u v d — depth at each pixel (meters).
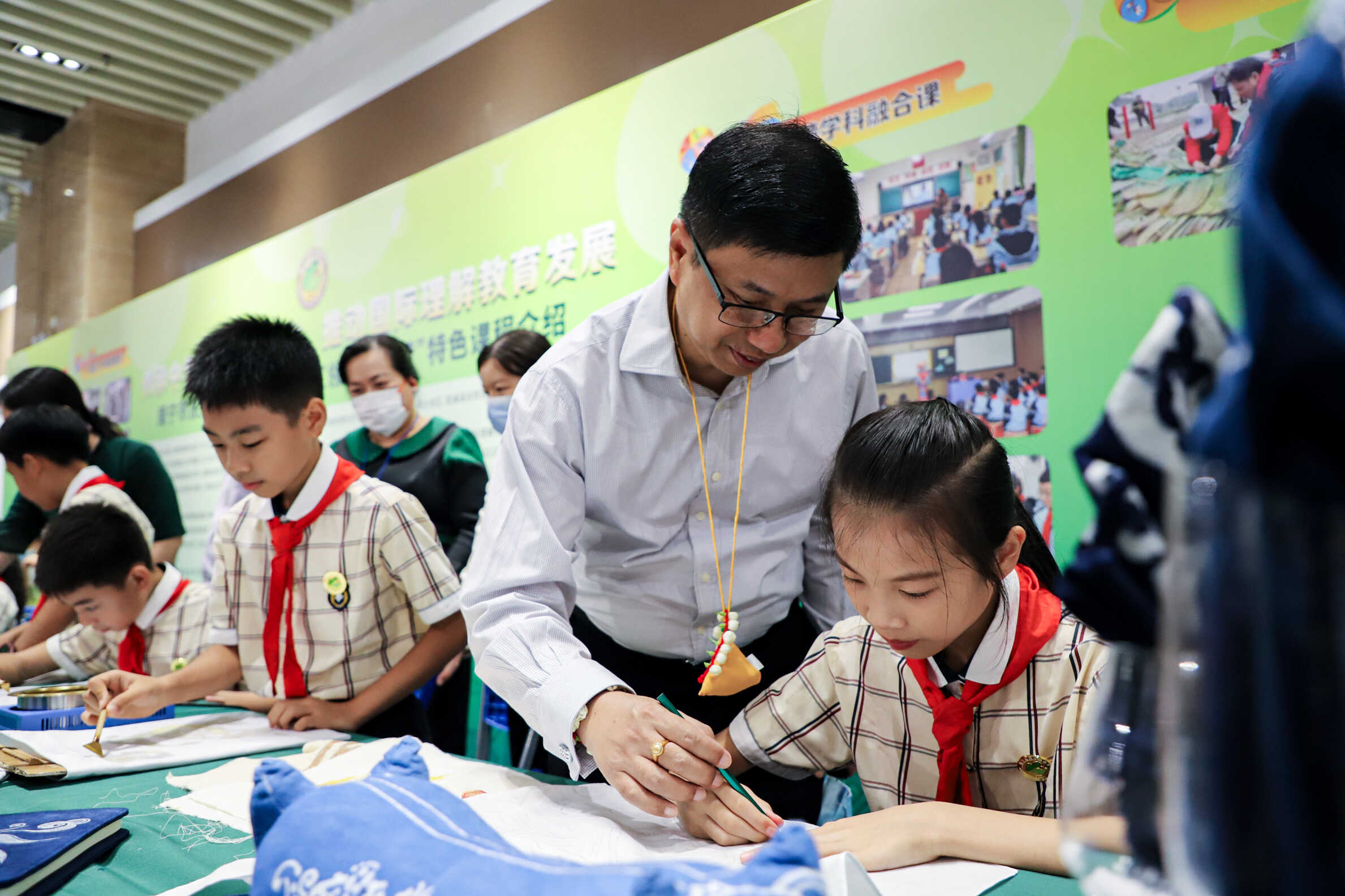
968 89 1.83
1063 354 1.71
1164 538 0.35
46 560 1.70
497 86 3.06
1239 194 0.30
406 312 3.01
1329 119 0.28
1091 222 1.68
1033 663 0.94
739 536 1.18
